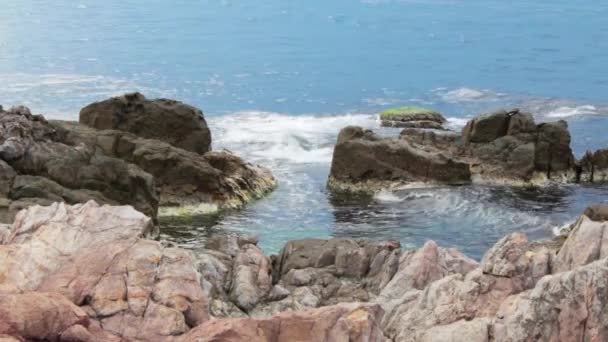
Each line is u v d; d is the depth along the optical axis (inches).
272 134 2992.1
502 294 1009.5
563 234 1784.0
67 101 3555.6
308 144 2876.5
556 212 2140.7
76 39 5438.0
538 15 7022.6
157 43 5408.5
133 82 4131.4
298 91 4092.0
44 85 3880.4
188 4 7440.9
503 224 2050.9
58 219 1091.9
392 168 2369.6
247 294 1236.5
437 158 2381.9
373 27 6407.5
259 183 2316.7
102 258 1012.5
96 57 4793.3
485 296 1010.7
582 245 1051.3
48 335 868.6
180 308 969.5
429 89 4175.7
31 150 1834.4
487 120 2491.4
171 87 4074.8
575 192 2329.0
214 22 6476.4
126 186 1875.0
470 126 2522.1
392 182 2361.0
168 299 975.0
